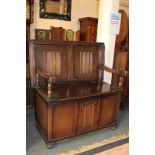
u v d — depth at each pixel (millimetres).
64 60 2393
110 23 2637
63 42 2389
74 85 2438
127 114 3062
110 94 2322
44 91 2123
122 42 3154
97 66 2680
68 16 4281
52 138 2031
